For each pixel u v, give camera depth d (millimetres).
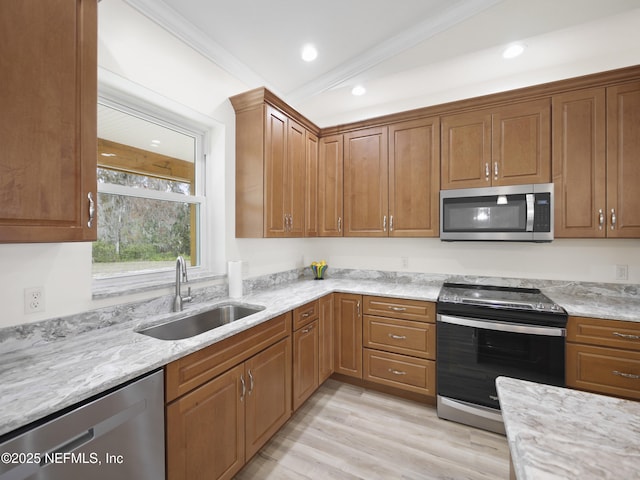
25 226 930
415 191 2508
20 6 910
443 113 2398
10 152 895
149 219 1835
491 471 1614
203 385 1301
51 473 820
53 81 987
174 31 1757
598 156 1948
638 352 1651
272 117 2191
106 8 1469
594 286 2207
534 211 2053
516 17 1639
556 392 792
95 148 1104
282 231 2307
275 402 1793
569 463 531
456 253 2664
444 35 1812
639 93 1854
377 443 1839
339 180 2822
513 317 1897
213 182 2168
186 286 1884
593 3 1515
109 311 1469
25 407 791
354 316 2477
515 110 2166
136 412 1031
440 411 2100
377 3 1664
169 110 1852
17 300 1180
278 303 1988
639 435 607
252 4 1657
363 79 2371
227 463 1425
